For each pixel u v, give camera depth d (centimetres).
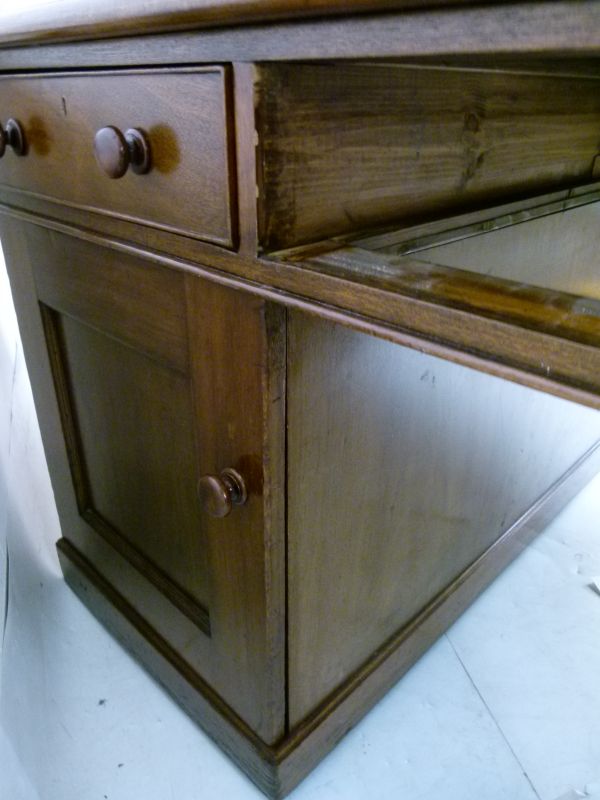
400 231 49
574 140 75
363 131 44
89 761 77
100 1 40
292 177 40
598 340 27
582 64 47
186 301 51
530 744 81
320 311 37
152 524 76
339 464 58
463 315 30
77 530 94
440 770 78
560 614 102
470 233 58
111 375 69
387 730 83
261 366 46
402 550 76
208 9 34
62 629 96
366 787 76
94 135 49
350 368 53
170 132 42
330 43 31
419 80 47
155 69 41
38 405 86
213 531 62
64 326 73
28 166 60
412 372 61
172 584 77
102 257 59
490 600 104
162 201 45
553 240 75
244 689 70
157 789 75
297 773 73
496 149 61
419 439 68
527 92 62
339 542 63
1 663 64
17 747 65
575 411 113
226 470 55
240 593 62
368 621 77
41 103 54
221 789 75
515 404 87
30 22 48
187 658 79
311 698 72
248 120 37
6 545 77
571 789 76
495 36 26
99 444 79
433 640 94
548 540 118
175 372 57
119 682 88
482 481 88
